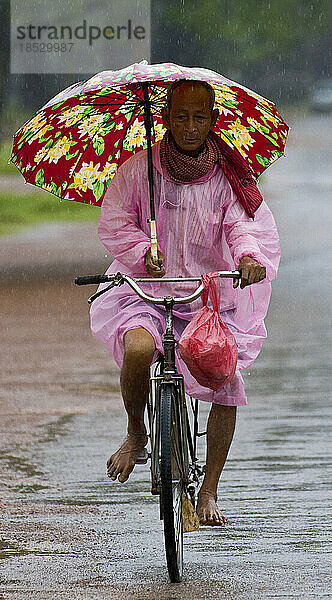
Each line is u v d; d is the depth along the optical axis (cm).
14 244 6650
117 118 1766
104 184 1800
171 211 1625
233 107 1705
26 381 2948
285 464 2098
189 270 1636
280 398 2712
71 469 2103
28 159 1755
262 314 1695
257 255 1554
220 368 1510
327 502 1853
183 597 1408
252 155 1778
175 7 16162
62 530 1722
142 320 1576
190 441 1588
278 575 1495
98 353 3362
